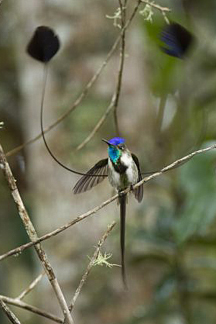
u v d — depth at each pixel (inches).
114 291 387.5
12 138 525.0
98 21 413.1
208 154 350.6
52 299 397.1
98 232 390.9
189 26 473.7
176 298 373.7
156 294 369.1
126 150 278.4
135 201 397.4
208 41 490.0
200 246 378.3
